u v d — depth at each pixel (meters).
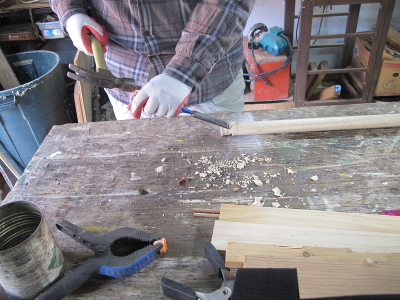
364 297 0.48
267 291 0.52
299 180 0.88
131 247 0.73
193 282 0.65
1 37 2.20
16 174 1.91
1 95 1.63
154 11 1.06
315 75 2.31
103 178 0.94
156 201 0.85
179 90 0.93
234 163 0.96
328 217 0.74
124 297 0.64
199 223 0.78
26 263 0.57
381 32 1.90
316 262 0.59
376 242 0.67
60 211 0.84
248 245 0.66
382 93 2.19
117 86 0.90
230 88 1.36
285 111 1.18
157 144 1.06
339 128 1.04
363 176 0.87
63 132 1.15
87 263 0.66
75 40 1.14
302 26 1.88
